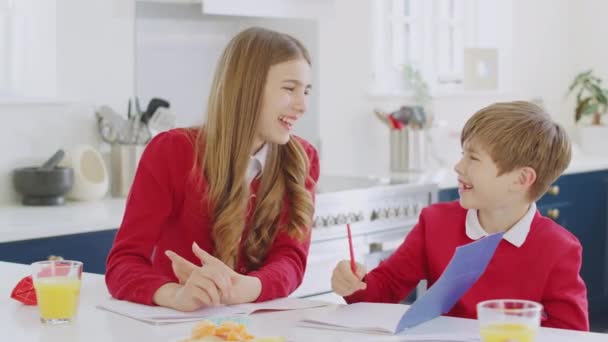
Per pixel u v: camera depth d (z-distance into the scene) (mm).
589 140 5383
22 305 1840
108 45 3598
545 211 4613
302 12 3924
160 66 3771
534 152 1855
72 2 3490
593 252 4934
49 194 3301
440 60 5117
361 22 4527
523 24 5441
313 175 2244
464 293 1791
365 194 3656
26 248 2828
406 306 1847
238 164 2045
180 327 1679
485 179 1880
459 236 2021
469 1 5258
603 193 4969
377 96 4590
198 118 3920
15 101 3320
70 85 3506
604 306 5066
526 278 1897
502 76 5352
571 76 5715
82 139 3547
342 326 1668
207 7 3564
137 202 2055
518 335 1328
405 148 4488
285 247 2123
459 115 5066
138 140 3562
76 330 1646
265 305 1867
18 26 3387
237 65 2033
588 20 5645
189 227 2102
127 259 1979
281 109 2029
